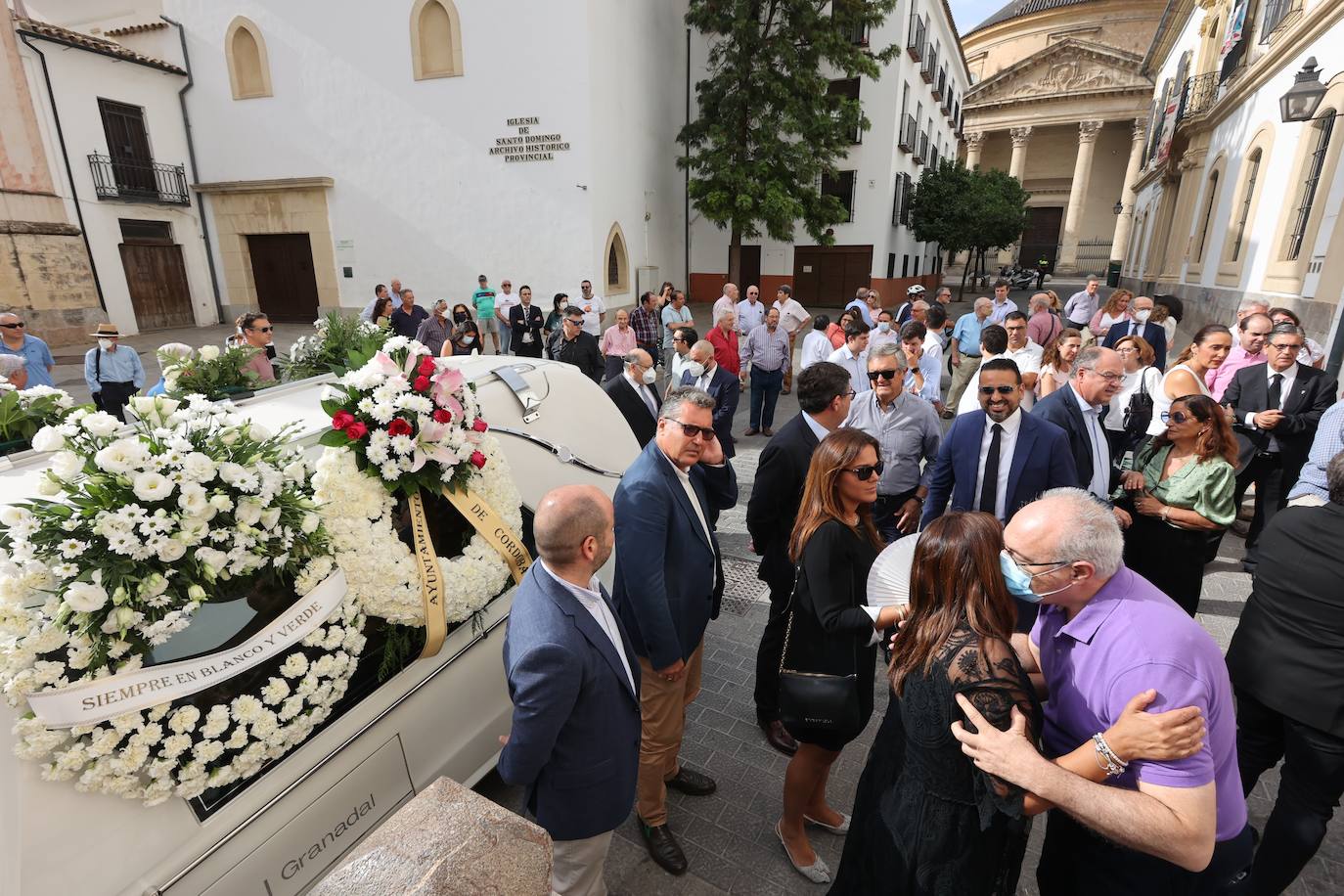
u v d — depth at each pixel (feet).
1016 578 5.33
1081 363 12.01
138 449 5.68
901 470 13.91
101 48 51.26
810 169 56.18
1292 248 31.45
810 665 7.88
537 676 6.19
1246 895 7.47
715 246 76.18
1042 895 6.46
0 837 4.88
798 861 8.49
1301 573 6.93
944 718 5.24
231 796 6.25
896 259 79.51
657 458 8.64
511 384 10.80
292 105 57.67
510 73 52.44
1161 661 4.97
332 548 7.17
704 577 8.98
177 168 59.16
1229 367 17.48
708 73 71.10
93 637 5.36
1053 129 143.33
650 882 8.50
